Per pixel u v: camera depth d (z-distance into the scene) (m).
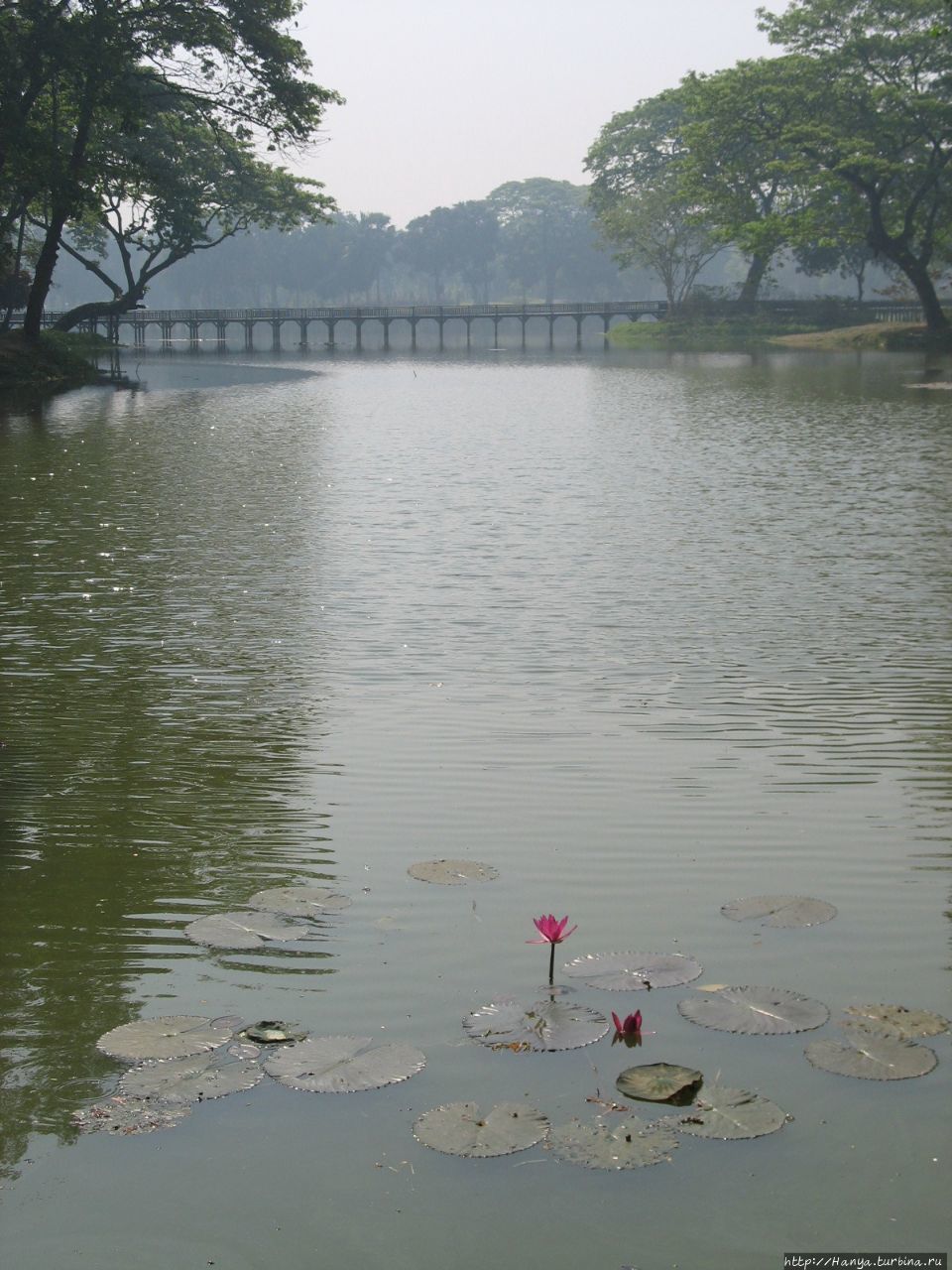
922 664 11.42
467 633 12.63
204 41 48.16
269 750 9.30
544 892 6.88
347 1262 4.08
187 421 34.94
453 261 181.50
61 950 6.19
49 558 16.33
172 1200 4.37
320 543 17.25
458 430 31.95
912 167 69.12
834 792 8.39
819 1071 5.05
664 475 23.06
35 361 52.44
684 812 8.05
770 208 86.94
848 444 27.02
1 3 44.66
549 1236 4.18
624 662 11.57
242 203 69.75
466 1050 5.24
